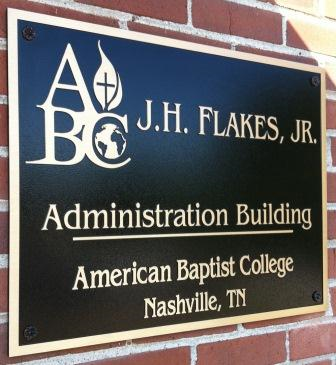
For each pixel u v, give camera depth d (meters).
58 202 0.99
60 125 1.00
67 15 1.02
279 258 1.24
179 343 1.11
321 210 1.30
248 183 1.20
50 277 0.98
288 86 1.27
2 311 0.94
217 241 1.15
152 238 1.08
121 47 1.07
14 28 0.97
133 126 1.07
